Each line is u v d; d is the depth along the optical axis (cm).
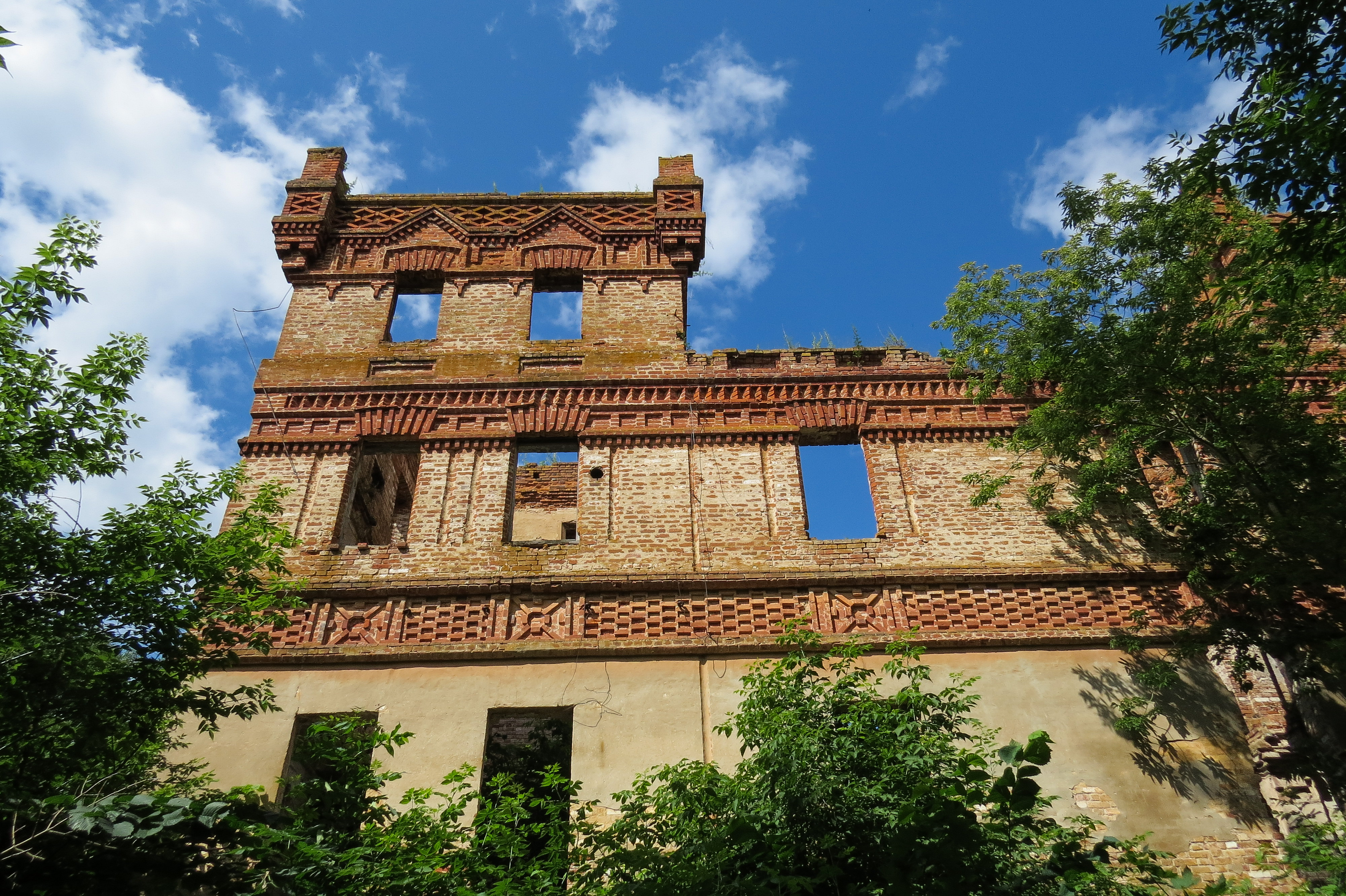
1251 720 1415
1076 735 1412
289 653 1476
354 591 1541
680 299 1938
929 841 745
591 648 1485
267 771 1374
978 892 787
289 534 1358
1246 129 1055
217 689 1443
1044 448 1614
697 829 979
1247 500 1395
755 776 1064
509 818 1027
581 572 1569
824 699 1135
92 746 1058
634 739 1406
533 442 1784
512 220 2061
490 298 1934
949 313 1692
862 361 1845
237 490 1666
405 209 2078
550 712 1453
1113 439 1638
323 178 2083
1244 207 1491
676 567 1576
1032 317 1558
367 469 1936
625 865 945
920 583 1559
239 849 899
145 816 828
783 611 1536
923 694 1228
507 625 1520
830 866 894
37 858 807
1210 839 1323
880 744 1033
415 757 1389
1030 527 1625
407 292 2002
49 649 1034
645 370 1820
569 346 1859
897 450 1716
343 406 1773
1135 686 1461
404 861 950
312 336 1875
